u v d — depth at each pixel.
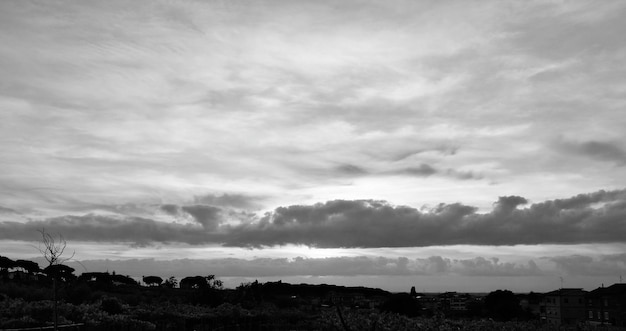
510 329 61.03
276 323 79.31
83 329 43.19
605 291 102.69
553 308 108.81
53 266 31.88
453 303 157.00
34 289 61.03
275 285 132.50
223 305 85.12
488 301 112.00
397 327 51.88
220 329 66.06
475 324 59.03
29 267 98.56
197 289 99.50
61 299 56.66
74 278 79.88
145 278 140.00
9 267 96.00
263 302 103.75
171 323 59.66
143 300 76.88
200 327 62.72
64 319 43.44
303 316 88.62
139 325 52.06
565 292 108.94
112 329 47.69
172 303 78.94
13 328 37.78
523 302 143.62
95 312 50.41
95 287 95.19
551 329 66.56
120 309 58.59
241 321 75.19
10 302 46.59
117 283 113.31
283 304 111.94
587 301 105.06
